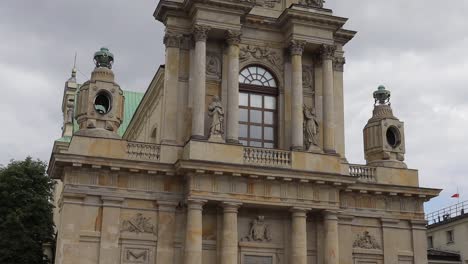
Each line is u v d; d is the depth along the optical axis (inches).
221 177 1572.3
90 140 1569.9
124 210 1561.3
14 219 2257.6
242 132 1749.5
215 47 1761.8
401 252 1754.4
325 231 1642.5
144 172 1576.0
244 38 1802.4
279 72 1811.0
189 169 1531.7
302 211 1619.1
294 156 1664.6
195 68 1672.0
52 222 2390.5
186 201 1551.4
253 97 1786.4
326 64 1793.8
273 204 1599.4
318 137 1772.9
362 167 1781.5
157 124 1982.0
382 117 1875.0
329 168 1684.3
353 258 1708.9
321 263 1651.1
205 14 1701.5
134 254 1537.9
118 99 1653.5
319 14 1784.0
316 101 1811.0
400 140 1860.2
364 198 1759.4
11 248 2237.9
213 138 1615.4
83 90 1644.9
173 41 1726.1
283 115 1775.3
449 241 2864.2
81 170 1539.1
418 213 1797.5
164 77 1752.0
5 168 2452.0
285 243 1647.4
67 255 1482.5
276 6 1867.6
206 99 1712.6
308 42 1785.2
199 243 1519.4
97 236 1517.0
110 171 1556.3
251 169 1574.8
